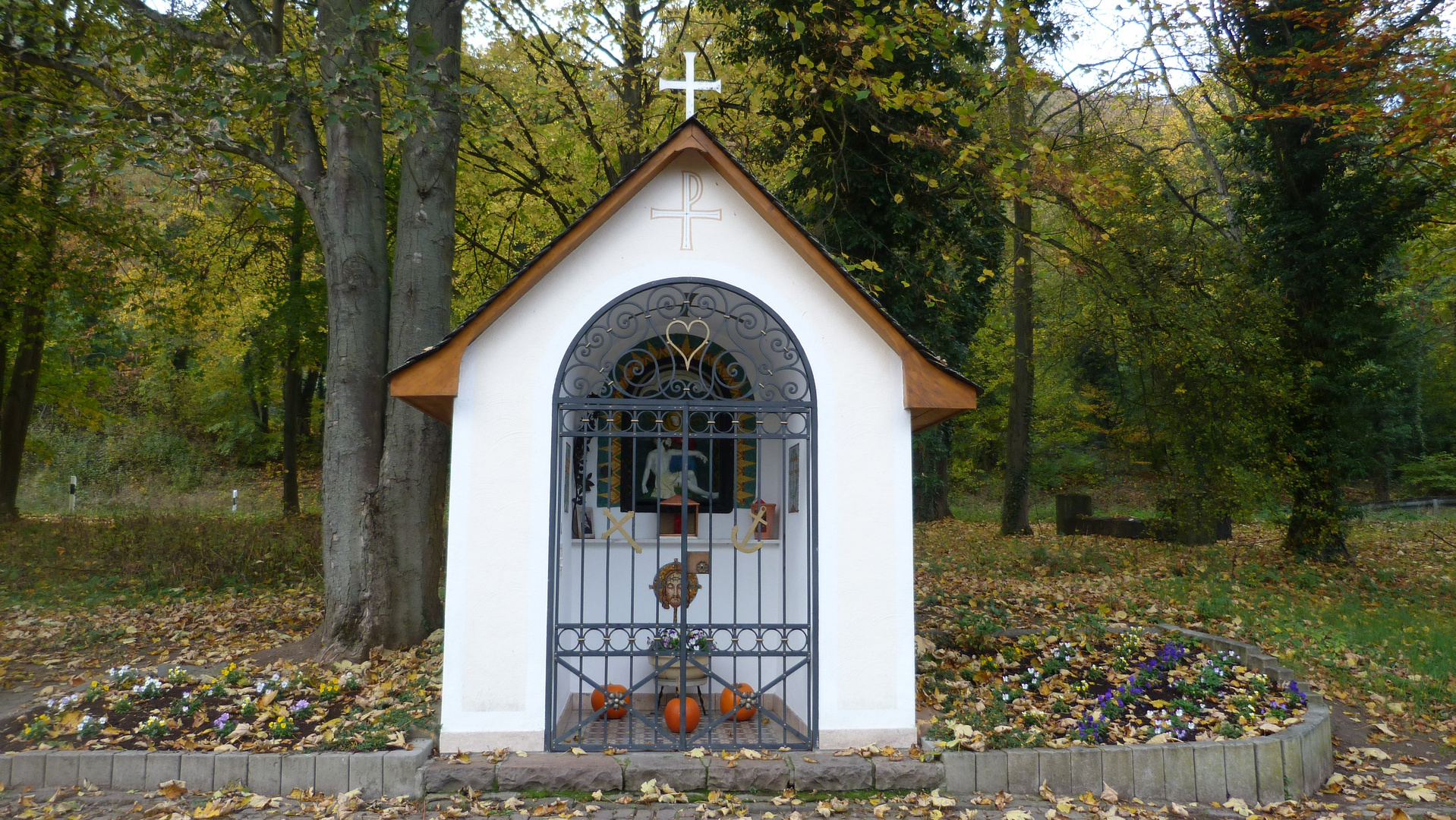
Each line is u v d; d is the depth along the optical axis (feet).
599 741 17.30
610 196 16.65
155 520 47.01
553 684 16.42
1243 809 15.10
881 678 16.93
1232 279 40.75
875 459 17.26
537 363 16.85
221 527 46.57
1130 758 15.72
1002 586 36.32
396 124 21.38
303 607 33.45
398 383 16.40
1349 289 40.60
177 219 45.29
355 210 25.48
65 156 25.95
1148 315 38.68
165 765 15.20
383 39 23.82
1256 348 39.83
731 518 21.43
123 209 40.93
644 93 42.83
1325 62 33.76
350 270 25.30
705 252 17.30
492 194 43.45
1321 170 41.09
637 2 42.34
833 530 17.08
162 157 20.48
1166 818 14.75
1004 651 22.91
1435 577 39.19
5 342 48.47
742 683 19.75
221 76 21.58
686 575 16.74
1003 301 60.54
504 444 16.65
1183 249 40.29
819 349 17.33
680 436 17.06
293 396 59.52
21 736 16.63
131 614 32.04
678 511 21.27
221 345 67.51
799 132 35.40
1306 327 42.01
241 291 51.80
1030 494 85.92
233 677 20.18
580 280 17.07
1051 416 80.84
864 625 16.99
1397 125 31.50
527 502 16.61
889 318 16.93
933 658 22.53
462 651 16.34
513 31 38.88
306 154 25.84
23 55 23.82
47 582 37.04
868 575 17.08
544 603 16.53
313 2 31.68
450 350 16.47
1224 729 16.72
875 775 15.51
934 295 38.96
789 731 17.99
